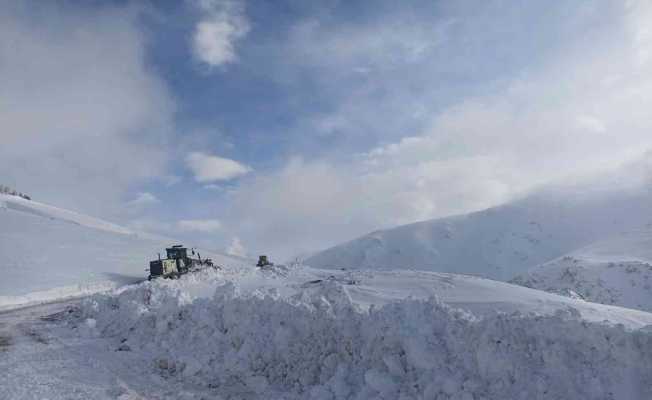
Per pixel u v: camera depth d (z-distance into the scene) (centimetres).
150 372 1169
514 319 962
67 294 3019
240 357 1188
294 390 1070
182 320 1419
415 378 971
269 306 1291
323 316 1191
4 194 10275
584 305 1482
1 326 1778
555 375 864
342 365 1059
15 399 932
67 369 1144
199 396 1025
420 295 1672
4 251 4156
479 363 923
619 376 838
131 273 4041
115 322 1630
